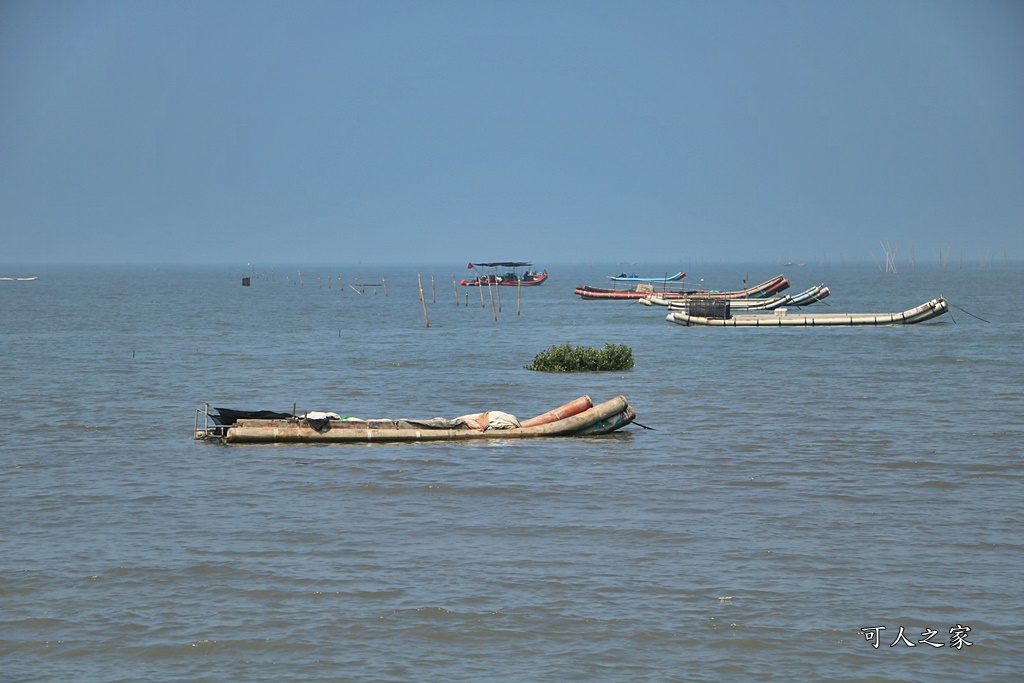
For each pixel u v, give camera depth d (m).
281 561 88.94
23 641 72.75
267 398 189.12
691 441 143.12
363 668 68.94
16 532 97.25
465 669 68.75
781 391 196.62
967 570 86.06
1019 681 67.06
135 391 197.38
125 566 87.50
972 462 127.31
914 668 68.69
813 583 83.31
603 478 119.75
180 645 72.19
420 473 122.12
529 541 94.69
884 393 192.88
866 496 110.69
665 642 72.69
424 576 85.25
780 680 67.12
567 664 69.44
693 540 94.69
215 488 114.62
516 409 176.75
